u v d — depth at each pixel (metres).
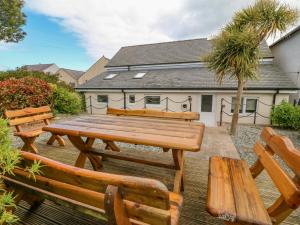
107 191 0.88
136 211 0.94
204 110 8.94
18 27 17.00
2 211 1.00
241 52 5.00
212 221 1.74
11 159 1.06
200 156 3.54
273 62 10.19
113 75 12.62
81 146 2.50
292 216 1.85
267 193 2.23
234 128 5.64
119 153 2.48
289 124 6.84
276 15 4.85
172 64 11.70
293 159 1.24
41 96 6.41
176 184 2.06
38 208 1.88
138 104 10.10
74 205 1.15
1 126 1.07
